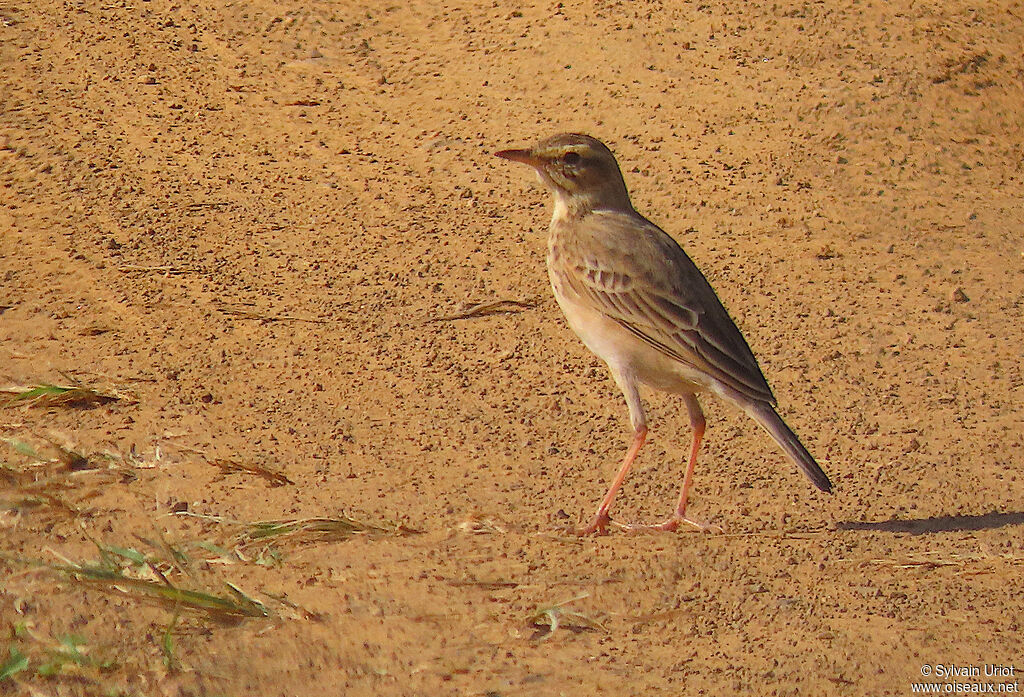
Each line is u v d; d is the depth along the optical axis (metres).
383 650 9.36
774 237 16.38
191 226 15.98
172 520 10.77
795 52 19.94
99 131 17.81
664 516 11.34
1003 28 20.66
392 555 10.51
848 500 11.62
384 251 15.71
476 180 17.25
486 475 11.87
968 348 14.29
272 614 9.66
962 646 9.49
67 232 15.70
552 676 9.10
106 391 12.77
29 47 19.59
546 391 13.36
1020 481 11.92
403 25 20.89
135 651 9.22
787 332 14.50
